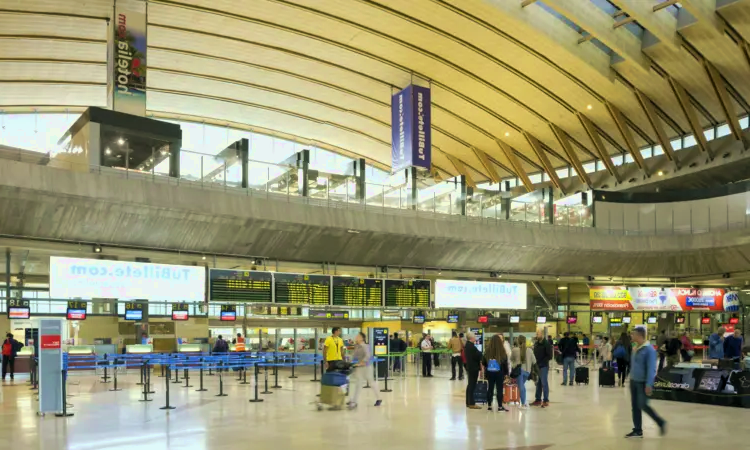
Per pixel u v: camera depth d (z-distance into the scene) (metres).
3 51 37.12
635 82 38.06
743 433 10.64
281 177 24.05
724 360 16.42
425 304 26.78
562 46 33.72
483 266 30.16
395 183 27.31
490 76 40.12
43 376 12.74
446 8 32.72
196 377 22.59
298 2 33.47
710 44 33.03
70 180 18.72
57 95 43.47
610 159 44.56
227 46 39.34
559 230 32.06
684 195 35.84
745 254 31.78
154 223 20.77
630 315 35.81
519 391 14.36
